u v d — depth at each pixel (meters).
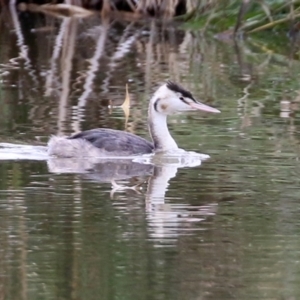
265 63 22.48
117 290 8.64
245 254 9.51
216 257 9.38
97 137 13.83
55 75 20.33
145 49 24.41
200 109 14.21
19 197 11.43
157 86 19.14
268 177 12.45
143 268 9.03
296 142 14.37
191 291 8.61
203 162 13.29
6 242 9.80
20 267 9.11
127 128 15.45
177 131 15.16
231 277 8.87
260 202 11.30
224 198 11.46
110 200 11.34
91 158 13.59
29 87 18.81
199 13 28.06
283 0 26.52
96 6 30.97
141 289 8.55
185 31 27.62
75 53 23.55
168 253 9.54
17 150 13.87
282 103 17.39
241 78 20.22
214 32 27.25
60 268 9.07
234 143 14.36
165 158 13.63
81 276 8.86
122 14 29.97
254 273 9.03
